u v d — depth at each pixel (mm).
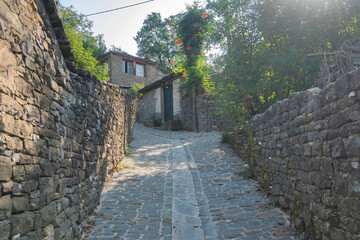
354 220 3082
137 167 9523
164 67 37000
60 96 3975
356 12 7453
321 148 3941
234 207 6027
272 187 6211
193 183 7887
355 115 3090
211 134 15922
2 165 2432
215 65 10641
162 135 17375
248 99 10141
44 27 3434
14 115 2654
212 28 10602
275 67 8453
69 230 4098
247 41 9727
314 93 4277
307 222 4285
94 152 6051
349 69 5328
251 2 9258
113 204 6195
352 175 3135
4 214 2443
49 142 3496
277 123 6023
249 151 8688
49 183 3453
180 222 5410
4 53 2492
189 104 18625
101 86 6551
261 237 4551
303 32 8086
